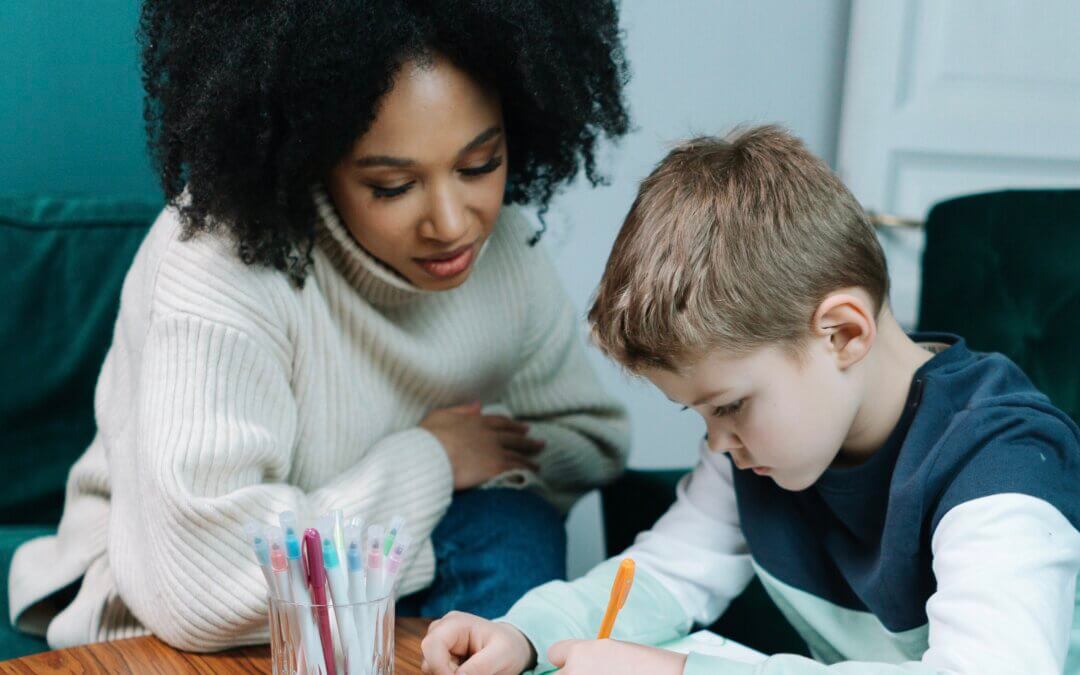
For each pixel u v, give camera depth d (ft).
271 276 3.29
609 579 3.10
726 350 2.42
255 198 3.17
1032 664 2.15
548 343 4.33
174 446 2.99
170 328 3.13
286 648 2.34
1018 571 2.27
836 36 6.84
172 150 3.24
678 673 2.37
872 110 6.49
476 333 3.94
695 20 6.48
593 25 3.36
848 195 2.59
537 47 3.09
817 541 3.05
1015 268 4.68
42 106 4.69
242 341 3.15
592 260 6.58
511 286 4.09
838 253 2.49
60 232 4.47
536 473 4.27
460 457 3.83
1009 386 2.65
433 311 3.80
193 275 3.18
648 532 3.42
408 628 2.93
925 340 2.95
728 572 3.27
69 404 4.49
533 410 4.38
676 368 2.47
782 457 2.58
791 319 2.43
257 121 3.04
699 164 2.59
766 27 6.65
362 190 3.11
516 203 3.88
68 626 3.34
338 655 2.31
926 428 2.60
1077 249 4.59
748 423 2.55
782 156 2.57
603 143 6.31
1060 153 6.58
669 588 3.19
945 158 6.57
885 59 6.41
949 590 2.34
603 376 6.79
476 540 3.65
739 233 2.43
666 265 2.42
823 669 2.31
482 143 3.08
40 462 4.45
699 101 6.62
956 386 2.64
